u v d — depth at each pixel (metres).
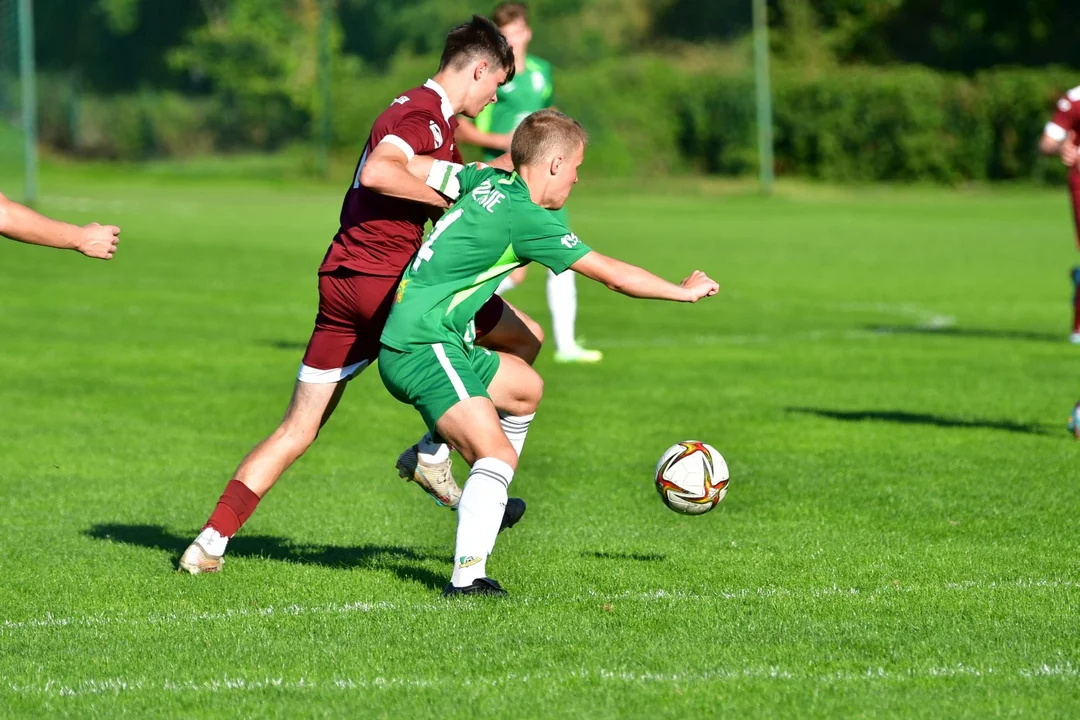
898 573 20.27
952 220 130.00
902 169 181.75
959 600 18.50
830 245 102.56
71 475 28.66
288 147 199.12
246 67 199.62
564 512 25.16
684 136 188.88
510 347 22.14
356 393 40.69
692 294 18.22
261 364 45.75
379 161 18.84
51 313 58.75
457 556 18.64
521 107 43.16
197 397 39.03
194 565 20.22
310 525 24.30
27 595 19.08
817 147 184.88
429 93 20.09
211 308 62.03
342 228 20.19
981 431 33.41
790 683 14.83
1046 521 23.98
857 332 55.84
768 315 62.72
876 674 15.16
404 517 25.05
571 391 40.50
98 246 17.84
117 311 60.09
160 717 13.97
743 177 185.88
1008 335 54.25
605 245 101.06
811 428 34.16
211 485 27.83
